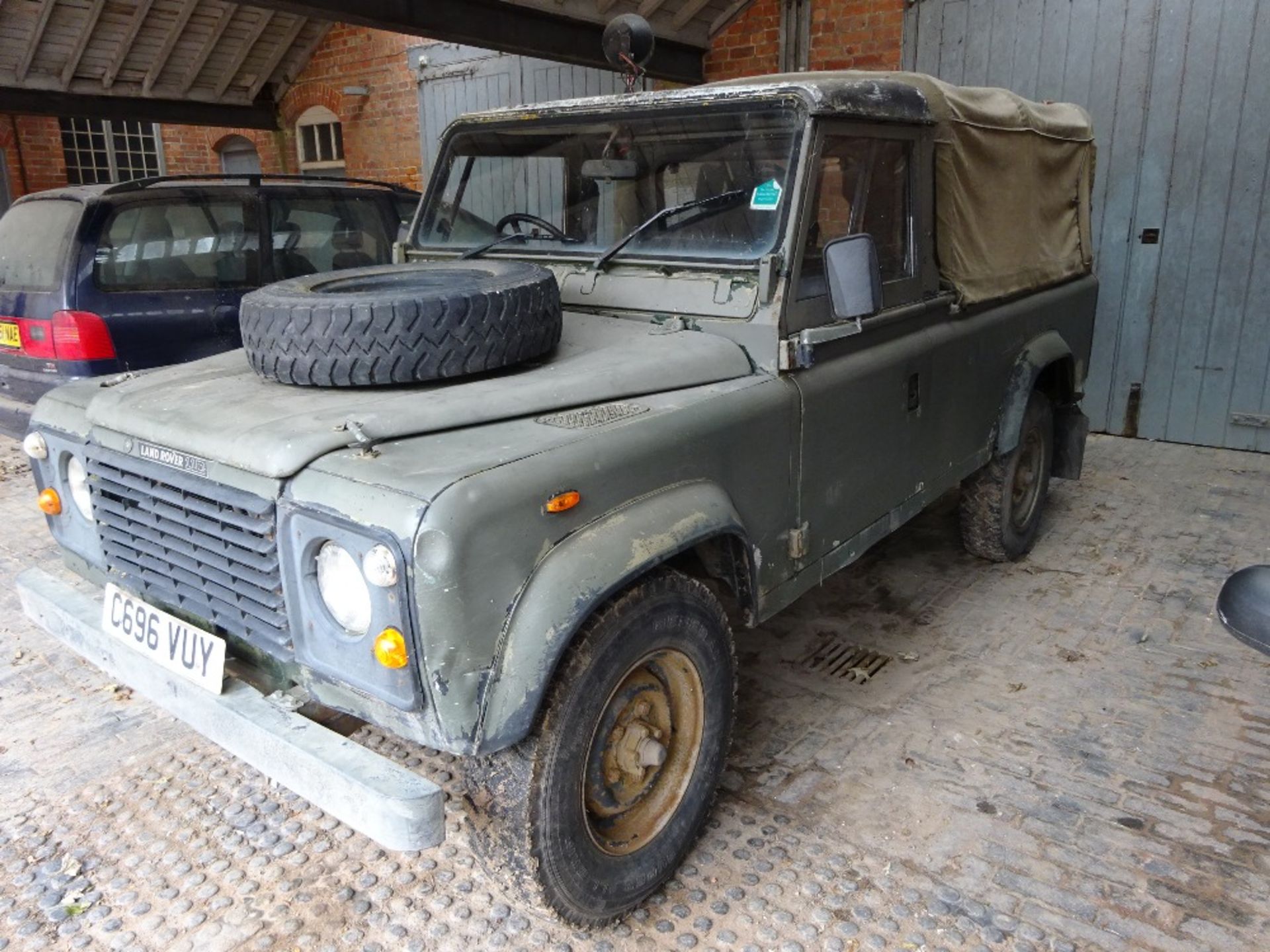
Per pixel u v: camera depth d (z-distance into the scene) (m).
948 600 4.22
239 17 9.39
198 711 2.19
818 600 4.25
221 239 5.50
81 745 3.20
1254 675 3.53
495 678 1.89
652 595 2.21
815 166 2.71
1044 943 2.30
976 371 3.79
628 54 3.45
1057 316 4.54
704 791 2.55
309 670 2.07
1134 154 6.30
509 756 2.05
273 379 2.41
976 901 2.44
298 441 1.99
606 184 3.08
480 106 9.52
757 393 2.60
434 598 1.78
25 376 5.12
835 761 3.04
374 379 2.28
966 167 3.49
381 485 1.86
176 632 2.26
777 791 2.89
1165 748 3.08
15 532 5.03
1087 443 6.67
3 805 2.88
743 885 2.50
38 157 11.19
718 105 2.81
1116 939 2.31
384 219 6.41
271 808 2.86
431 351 2.29
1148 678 3.52
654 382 2.52
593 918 2.28
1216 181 6.07
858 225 2.99
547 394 2.34
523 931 2.37
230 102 10.77
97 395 2.54
